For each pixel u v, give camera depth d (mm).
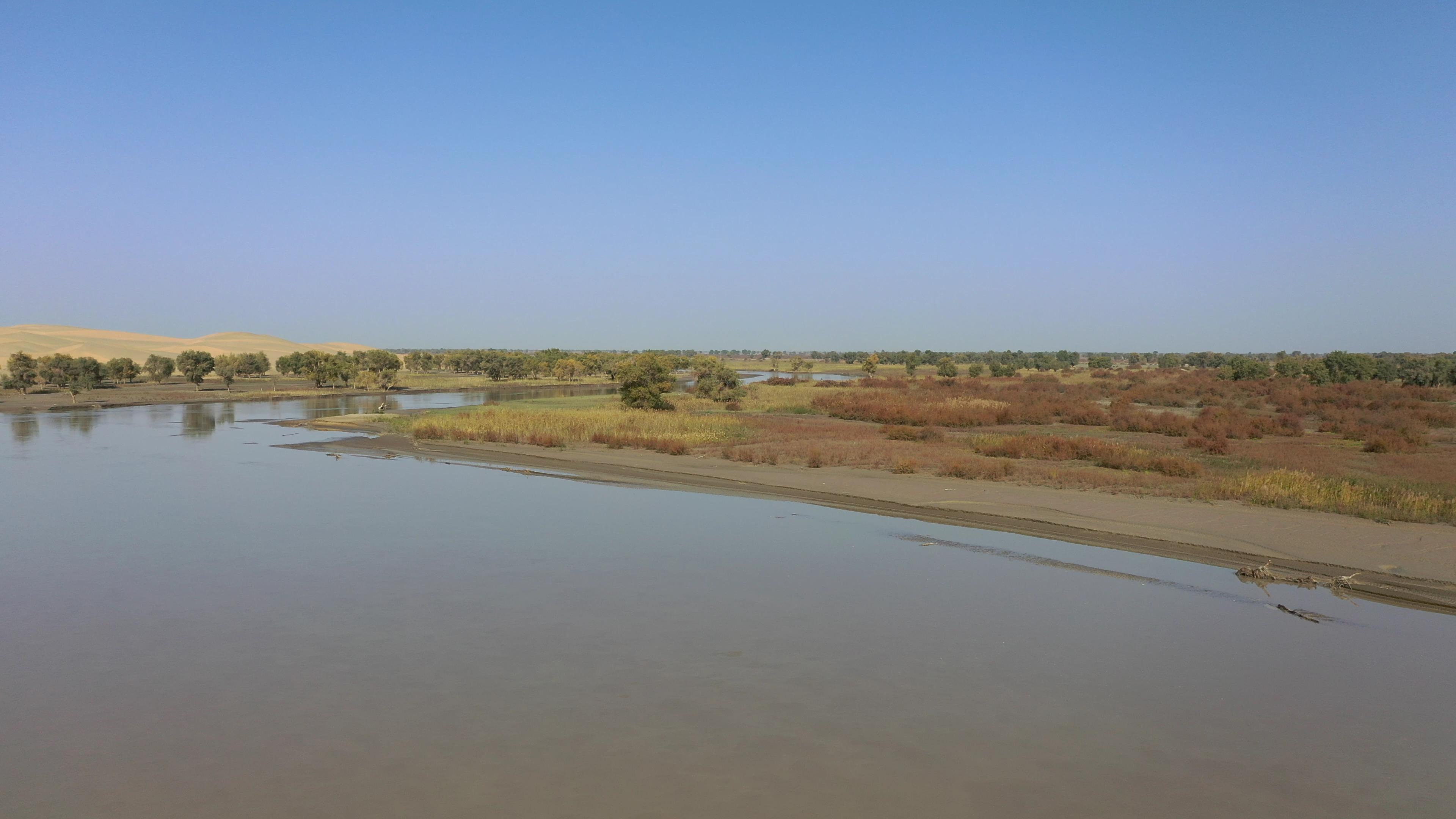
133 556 20125
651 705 11656
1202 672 12930
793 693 12086
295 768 9891
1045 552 20547
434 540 21875
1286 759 10266
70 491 29797
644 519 24797
